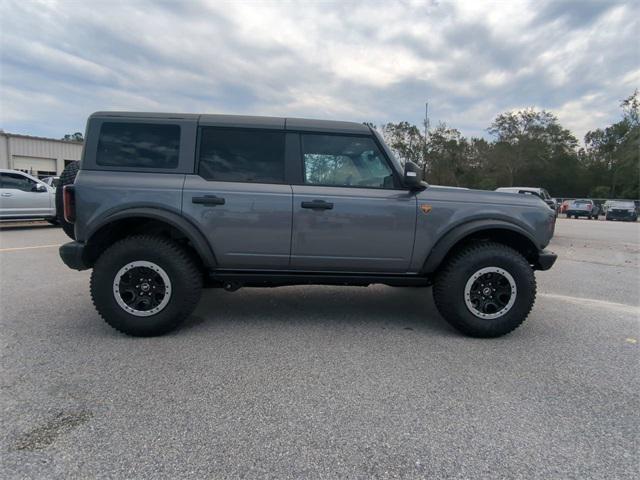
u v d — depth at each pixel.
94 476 1.95
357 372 3.09
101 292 3.62
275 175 3.88
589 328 4.23
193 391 2.76
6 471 1.96
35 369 3.04
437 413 2.55
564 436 2.34
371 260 3.91
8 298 4.91
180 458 2.09
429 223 3.87
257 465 2.05
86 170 3.74
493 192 4.09
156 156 3.81
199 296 3.80
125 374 2.99
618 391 2.88
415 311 4.72
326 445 2.21
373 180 3.96
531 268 3.86
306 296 5.31
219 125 3.88
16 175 11.97
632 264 8.51
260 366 3.16
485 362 3.32
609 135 66.06
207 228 3.74
